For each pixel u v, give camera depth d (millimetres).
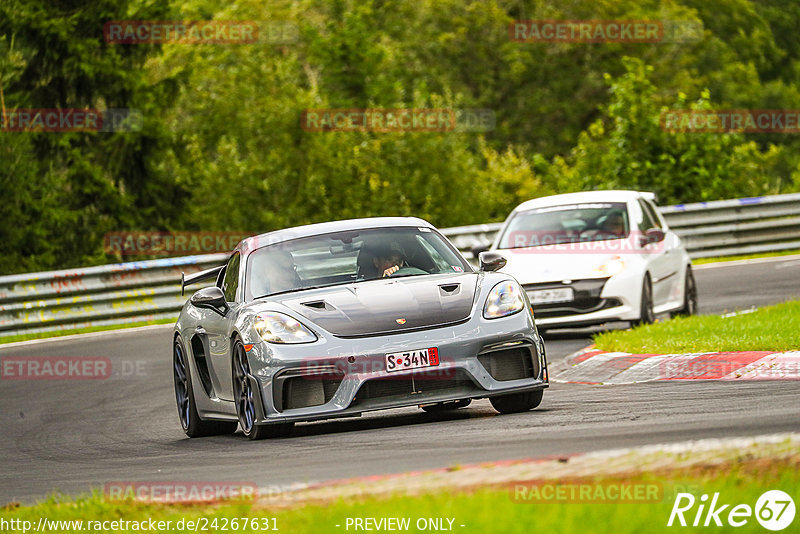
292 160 121000
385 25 193000
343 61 139375
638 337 40500
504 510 16109
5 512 21859
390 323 28062
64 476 27609
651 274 48844
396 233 32531
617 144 106312
